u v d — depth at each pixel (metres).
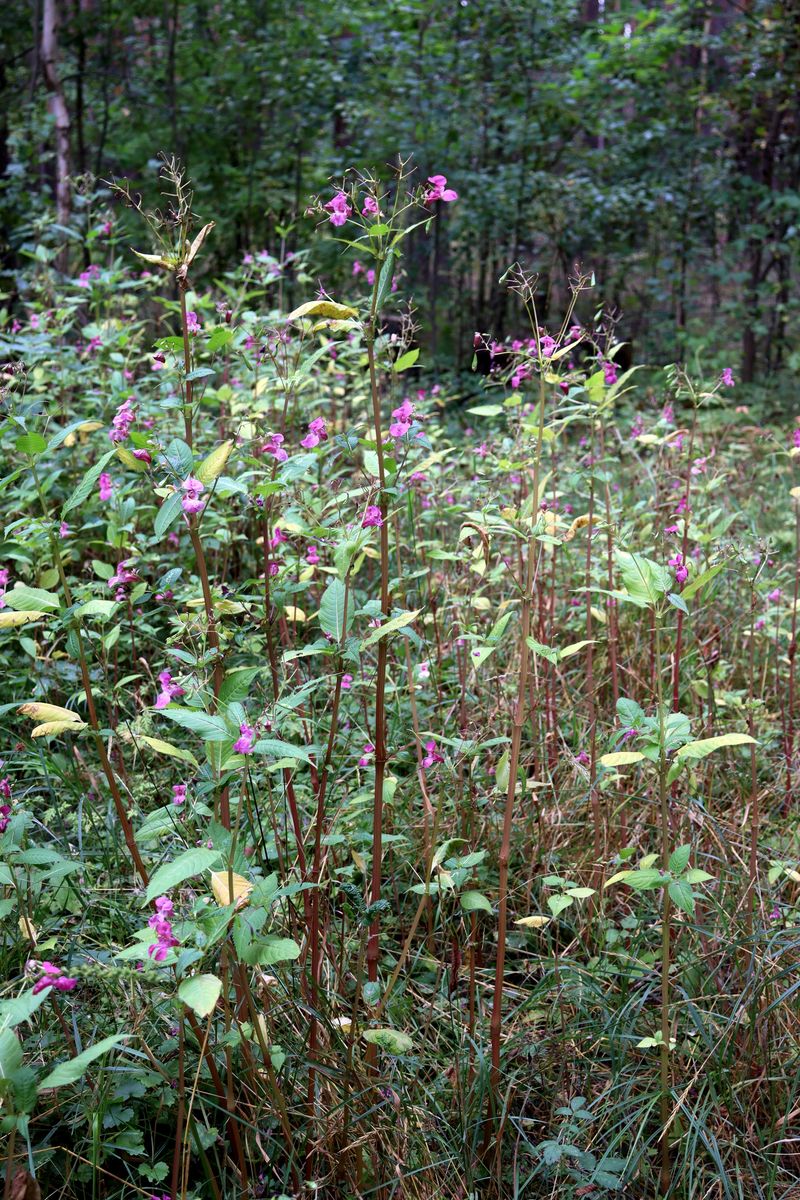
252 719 2.48
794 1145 2.31
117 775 2.87
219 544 3.77
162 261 2.06
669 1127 2.23
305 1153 2.13
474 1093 2.25
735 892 2.82
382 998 2.27
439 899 2.78
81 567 4.27
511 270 2.44
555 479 3.87
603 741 3.35
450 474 4.65
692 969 2.57
